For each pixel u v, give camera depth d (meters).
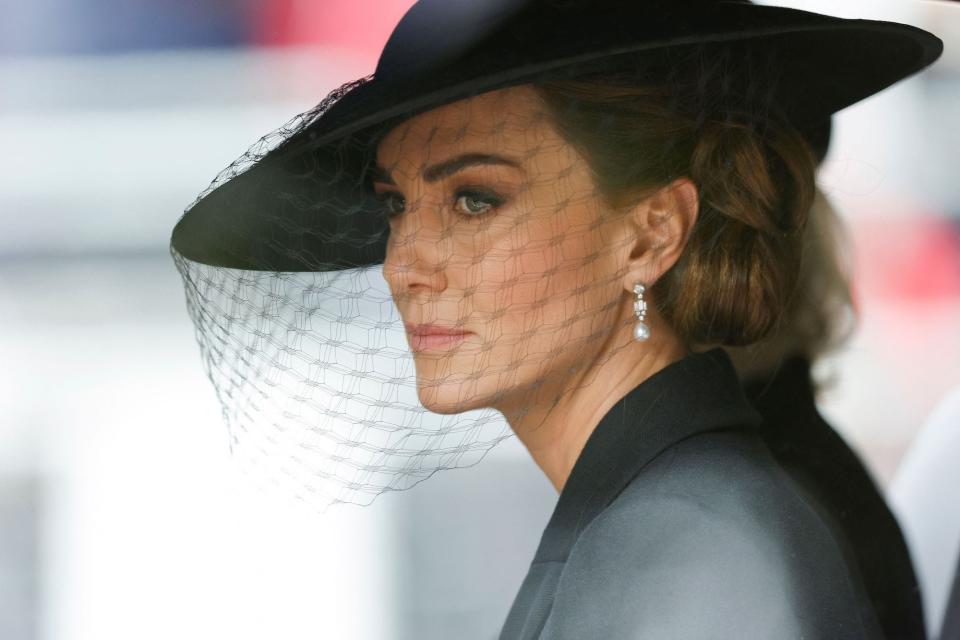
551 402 5.12
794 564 4.38
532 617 4.78
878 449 15.12
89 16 21.83
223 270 6.27
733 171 5.13
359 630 17.84
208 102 21.86
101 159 21.94
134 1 21.83
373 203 5.84
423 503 18.05
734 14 5.16
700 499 4.45
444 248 5.04
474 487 18.12
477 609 18.12
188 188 22.23
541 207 4.98
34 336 21.55
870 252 15.34
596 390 5.11
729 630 4.17
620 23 4.95
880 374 15.37
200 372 21.50
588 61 4.89
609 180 4.99
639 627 4.23
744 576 4.25
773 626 4.20
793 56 5.73
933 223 15.16
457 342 5.04
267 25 21.41
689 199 5.11
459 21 5.05
